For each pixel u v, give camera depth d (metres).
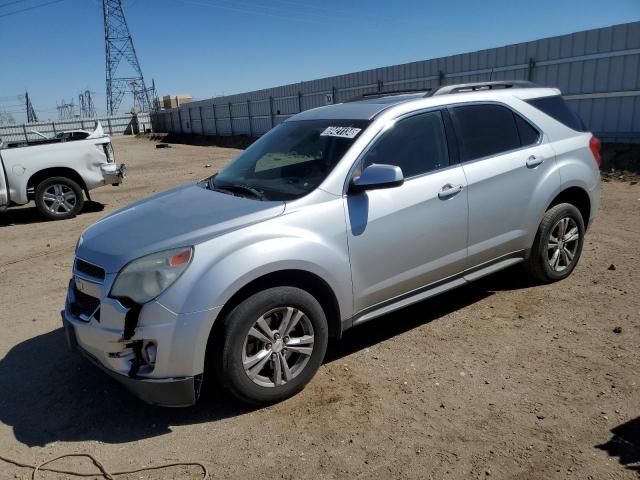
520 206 4.64
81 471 3.01
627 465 2.75
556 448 2.91
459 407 3.35
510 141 4.66
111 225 3.83
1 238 9.22
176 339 3.08
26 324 5.19
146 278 3.12
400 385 3.65
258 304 3.28
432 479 2.76
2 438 3.36
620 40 13.44
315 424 3.28
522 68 16.30
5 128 48.72
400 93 5.02
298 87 30.55
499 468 2.80
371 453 2.99
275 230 3.39
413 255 4.00
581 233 5.27
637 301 4.71
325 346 3.65
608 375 3.58
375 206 3.78
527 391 3.47
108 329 3.18
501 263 4.70
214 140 39.22
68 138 11.88
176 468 2.98
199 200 3.95
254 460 3.00
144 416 3.51
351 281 3.70
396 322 4.64
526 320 4.49
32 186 10.53
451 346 4.14
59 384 4.00
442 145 4.23
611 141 13.91
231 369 3.26
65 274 6.78
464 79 18.73
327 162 3.87
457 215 4.20
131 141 47.97
